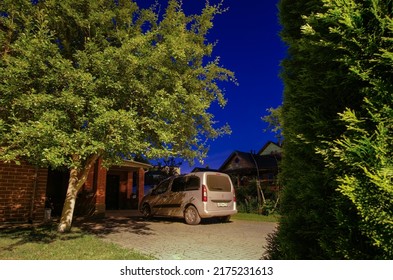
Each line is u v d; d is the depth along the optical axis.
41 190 11.23
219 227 10.09
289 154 2.97
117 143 6.00
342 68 2.44
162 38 8.29
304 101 2.73
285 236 2.81
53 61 6.04
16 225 9.71
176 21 8.26
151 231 8.95
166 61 7.57
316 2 2.99
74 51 8.11
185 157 9.53
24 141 5.65
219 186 11.41
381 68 2.15
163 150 6.90
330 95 2.53
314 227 2.50
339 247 2.13
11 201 10.30
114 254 5.56
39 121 5.39
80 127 6.67
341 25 2.34
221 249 6.32
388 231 1.84
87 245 6.34
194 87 8.60
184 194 11.32
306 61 2.82
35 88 6.37
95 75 6.81
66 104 5.98
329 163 2.27
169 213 11.70
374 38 2.11
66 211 8.39
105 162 6.80
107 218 12.83
